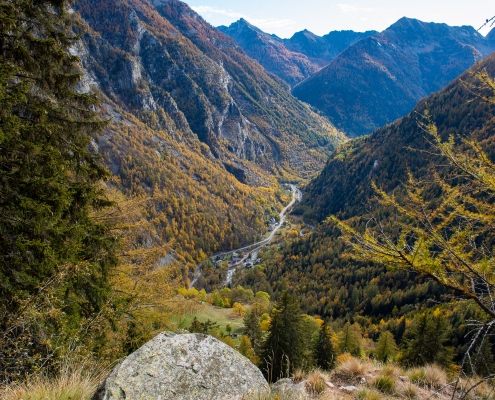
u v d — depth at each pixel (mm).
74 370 5668
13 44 7926
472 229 4352
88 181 9547
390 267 4316
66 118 8906
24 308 6078
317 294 91000
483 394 6652
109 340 9094
